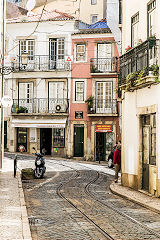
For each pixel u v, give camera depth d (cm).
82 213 1040
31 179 1920
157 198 1285
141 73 1371
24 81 3600
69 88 3481
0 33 2264
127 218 977
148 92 1426
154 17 1425
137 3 1590
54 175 2094
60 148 3497
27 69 3575
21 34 3616
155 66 1325
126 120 1652
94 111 3378
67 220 948
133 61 1534
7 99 1866
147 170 1446
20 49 3625
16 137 3650
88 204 1193
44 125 3462
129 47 1611
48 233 814
